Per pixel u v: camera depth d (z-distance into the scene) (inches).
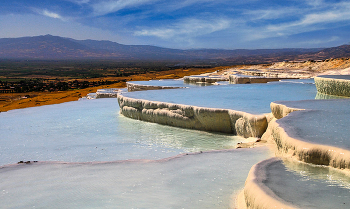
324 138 181.5
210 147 304.0
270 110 336.8
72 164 230.4
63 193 178.7
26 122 466.3
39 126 435.2
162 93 530.6
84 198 171.5
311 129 202.4
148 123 430.3
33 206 164.1
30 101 1487.5
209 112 356.8
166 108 410.9
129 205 162.4
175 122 398.9
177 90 572.7
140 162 230.5
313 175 153.7
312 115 246.8
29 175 209.0
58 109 595.8
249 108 351.6
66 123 450.0
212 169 211.3
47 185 190.9
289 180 148.6
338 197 129.7
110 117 489.1
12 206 165.0
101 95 917.2
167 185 186.7
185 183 189.0
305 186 141.2
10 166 228.7
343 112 256.8
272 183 145.6
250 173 160.2
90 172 211.9
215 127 360.8
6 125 449.4
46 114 538.9
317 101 317.1
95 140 347.6
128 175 204.2
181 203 163.9
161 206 160.9
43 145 333.1
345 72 786.2
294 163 171.6
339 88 428.1
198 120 371.6
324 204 123.8
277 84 649.0
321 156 166.7
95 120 466.3
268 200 130.1
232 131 349.4
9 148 325.1
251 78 816.3
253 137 315.9
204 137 341.7
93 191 180.2
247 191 148.2
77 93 1674.5
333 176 151.9
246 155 241.0
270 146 265.0
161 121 418.6
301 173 156.7
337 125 211.9
